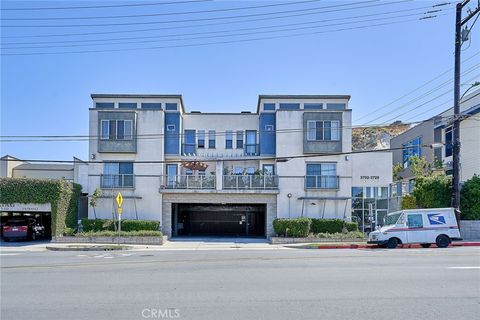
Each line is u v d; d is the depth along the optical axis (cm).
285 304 878
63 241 2969
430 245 2358
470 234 2658
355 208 3619
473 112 3431
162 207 3469
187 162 3581
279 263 1534
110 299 943
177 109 3800
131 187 3444
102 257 1895
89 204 3434
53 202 3016
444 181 2823
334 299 918
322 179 3472
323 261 1571
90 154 3469
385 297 933
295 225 3058
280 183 3469
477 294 959
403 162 5084
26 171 5494
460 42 2553
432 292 981
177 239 3366
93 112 3506
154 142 3500
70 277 1260
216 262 1602
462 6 2544
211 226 3959
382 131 7169
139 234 2961
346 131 3503
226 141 3844
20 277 1273
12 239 3047
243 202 3494
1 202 3012
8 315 820
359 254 1828
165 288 1060
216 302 902
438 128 4119
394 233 2277
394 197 3362
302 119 3519
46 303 916
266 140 3750
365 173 3816
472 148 3475
